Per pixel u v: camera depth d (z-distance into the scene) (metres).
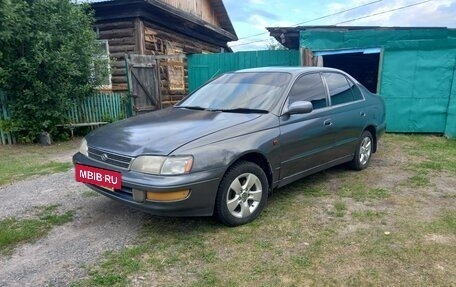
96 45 8.48
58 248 2.91
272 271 2.54
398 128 8.42
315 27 9.89
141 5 9.75
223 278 2.46
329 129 4.16
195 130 3.12
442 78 7.83
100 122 8.84
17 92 7.23
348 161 4.84
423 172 5.04
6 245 2.96
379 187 4.37
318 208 3.69
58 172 5.23
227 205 3.12
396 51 8.13
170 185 2.72
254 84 4.04
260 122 3.41
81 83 8.11
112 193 3.12
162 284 2.41
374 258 2.71
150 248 2.88
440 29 8.02
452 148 6.70
